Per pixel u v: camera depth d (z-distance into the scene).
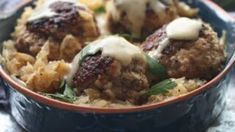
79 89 0.29
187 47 0.31
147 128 0.28
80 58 0.30
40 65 0.32
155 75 0.31
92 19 0.34
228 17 0.36
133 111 0.27
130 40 0.35
